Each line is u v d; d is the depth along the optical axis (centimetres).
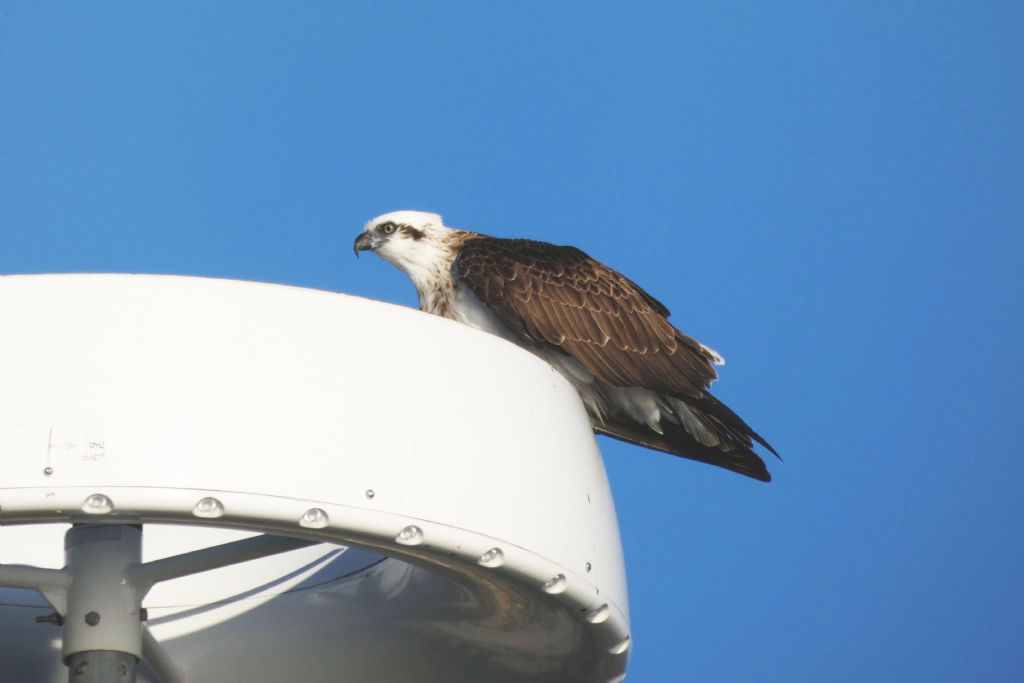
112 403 559
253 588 834
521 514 616
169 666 727
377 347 602
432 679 791
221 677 795
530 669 775
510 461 621
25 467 547
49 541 874
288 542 661
